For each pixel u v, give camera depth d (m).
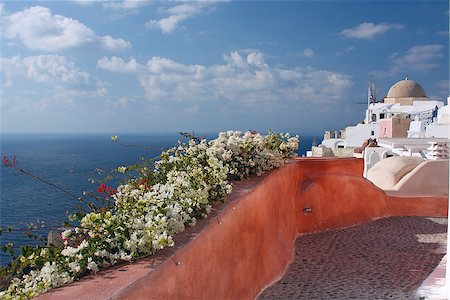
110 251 3.07
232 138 6.22
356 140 41.53
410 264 6.80
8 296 2.63
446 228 9.19
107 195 4.09
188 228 3.73
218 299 3.94
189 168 5.08
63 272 2.75
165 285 2.84
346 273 6.40
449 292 5.11
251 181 5.92
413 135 25.98
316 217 8.89
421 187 11.77
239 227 4.70
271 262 6.03
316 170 9.31
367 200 9.91
